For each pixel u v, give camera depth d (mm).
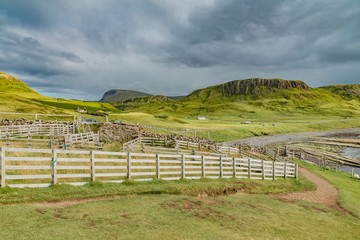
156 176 23125
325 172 46219
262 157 49750
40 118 70375
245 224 16391
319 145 91625
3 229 11422
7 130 39156
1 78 169125
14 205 14273
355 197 31266
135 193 19609
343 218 22000
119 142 52188
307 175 39531
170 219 15047
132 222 13852
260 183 29078
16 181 17969
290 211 21000
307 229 17688
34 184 17094
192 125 112000
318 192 30312
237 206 19906
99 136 52500
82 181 19625
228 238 13891
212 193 23141
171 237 12805
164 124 100062
